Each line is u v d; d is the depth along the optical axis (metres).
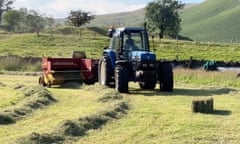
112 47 21.66
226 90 20.05
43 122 12.27
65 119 12.21
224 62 42.12
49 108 14.82
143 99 17.00
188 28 167.50
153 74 20.00
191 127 11.53
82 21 95.75
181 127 11.51
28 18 119.94
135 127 11.54
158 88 21.77
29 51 55.59
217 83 24.17
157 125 11.78
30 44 60.38
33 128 11.43
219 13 187.25
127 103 15.55
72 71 22.94
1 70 37.00
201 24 170.25
